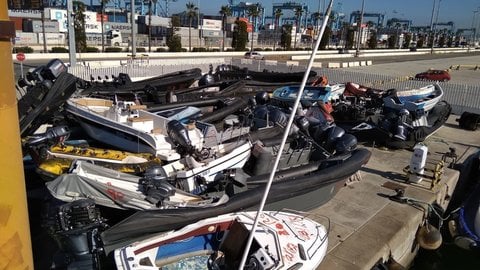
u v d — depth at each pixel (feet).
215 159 29.40
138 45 195.52
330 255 24.26
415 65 159.33
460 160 43.68
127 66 80.94
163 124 34.22
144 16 241.55
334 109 51.19
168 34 215.51
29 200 27.78
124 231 21.18
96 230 20.44
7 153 11.51
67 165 26.50
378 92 59.16
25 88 44.39
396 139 44.68
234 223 22.52
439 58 222.89
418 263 31.78
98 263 19.49
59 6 196.54
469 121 56.85
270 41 285.02
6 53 11.15
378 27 499.92
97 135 35.53
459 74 130.21
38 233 24.94
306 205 30.19
